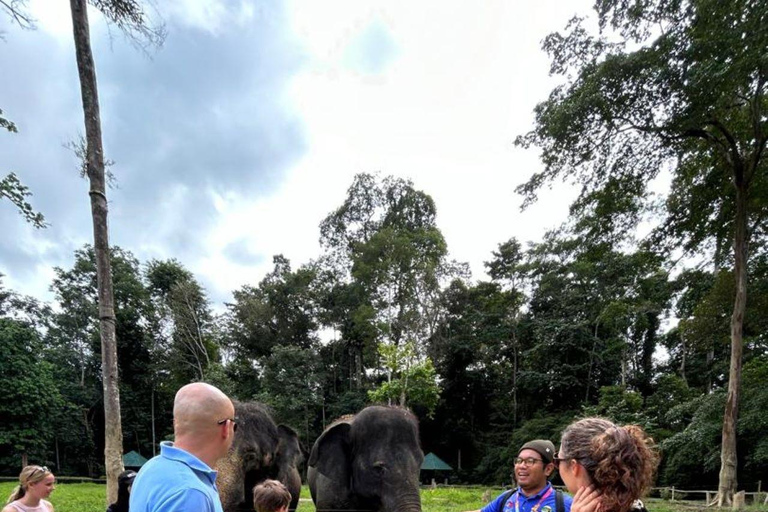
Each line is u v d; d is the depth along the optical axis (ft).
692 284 68.59
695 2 41.42
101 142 24.30
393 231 129.70
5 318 114.62
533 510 9.41
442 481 123.85
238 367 140.56
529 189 57.67
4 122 33.30
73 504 57.47
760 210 58.13
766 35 38.22
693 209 60.13
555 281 125.49
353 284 133.08
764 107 50.67
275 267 163.12
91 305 143.23
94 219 23.77
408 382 96.12
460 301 139.44
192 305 143.84
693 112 46.70
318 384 127.54
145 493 6.39
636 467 5.15
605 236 63.10
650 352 124.47
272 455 16.12
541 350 120.16
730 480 50.80
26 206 33.88
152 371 143.95
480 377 131.13
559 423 109.09
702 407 66.74
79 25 23.76
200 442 6.94
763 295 59.16
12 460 106.11
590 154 53.47
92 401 135.13
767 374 65.26
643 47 44.50
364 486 15.75
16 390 106.32
